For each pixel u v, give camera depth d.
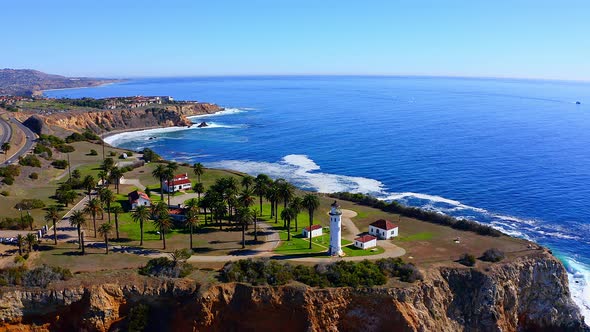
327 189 168.12
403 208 129.50
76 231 108.62
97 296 78.75
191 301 78.94
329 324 80.19
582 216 140.75
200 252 98.81
